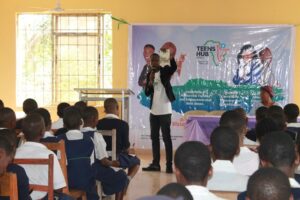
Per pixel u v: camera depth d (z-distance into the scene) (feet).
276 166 6.56
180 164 5.84
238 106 23.81
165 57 20.03
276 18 23.49
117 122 14.44
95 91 19.67
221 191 7.34
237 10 23.63
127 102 19.74
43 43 24.99
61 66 25.04
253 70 23.67
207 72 23.84
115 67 24.20
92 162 11.56
